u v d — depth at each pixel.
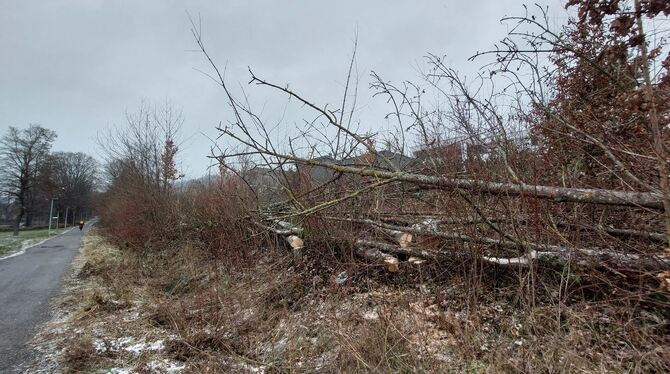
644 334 2.64
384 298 3.97
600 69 3.44
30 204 42.56
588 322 2.88
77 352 3.73
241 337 3.81
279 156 4.39
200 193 10.95
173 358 3.62
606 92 3.89
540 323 2.98
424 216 5.10
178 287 6.41
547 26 3.76
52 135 44.59
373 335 3.14
